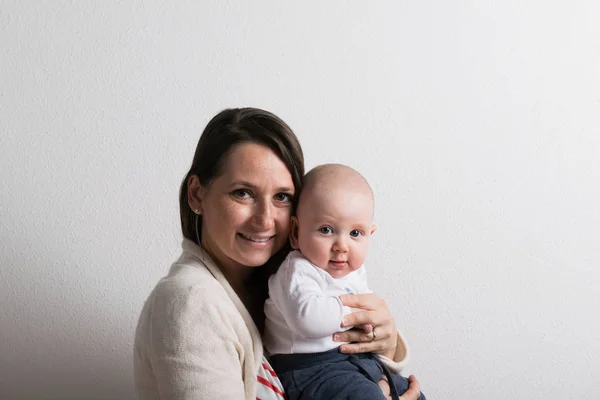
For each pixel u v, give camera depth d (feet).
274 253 4.42
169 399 3.87
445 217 6.96
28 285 6.49
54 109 6.43
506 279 7.06
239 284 4.71
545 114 7.00
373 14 6.77
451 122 6.91
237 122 4.31
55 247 6.51
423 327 7.01
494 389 7.13
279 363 4.46
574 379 7.22
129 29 6.48
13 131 6.40
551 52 6.97
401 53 6.82
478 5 6.87
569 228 7.09
